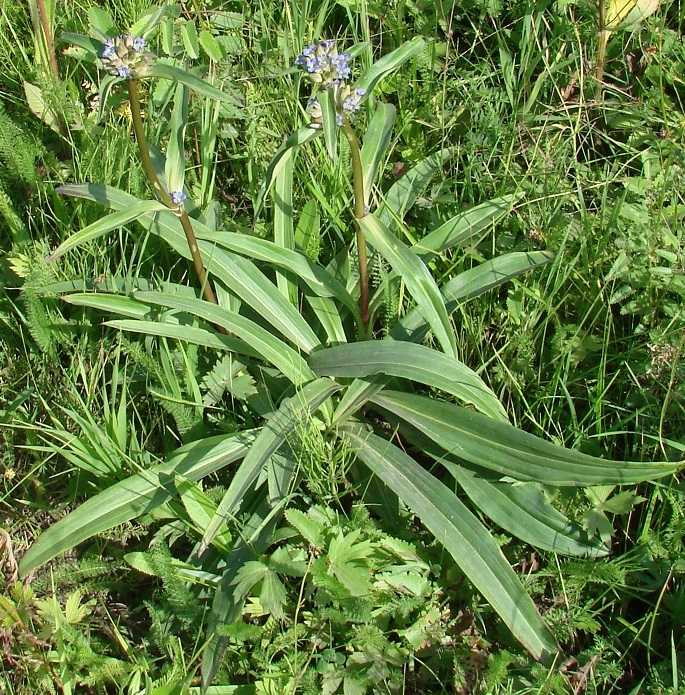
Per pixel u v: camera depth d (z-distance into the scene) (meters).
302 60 0.77
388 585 0.83
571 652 0.82
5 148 1.03
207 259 0.95
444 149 1.04
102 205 0.99
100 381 0.96
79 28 1.17
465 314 0.95
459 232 0.96
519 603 0.80
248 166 1.06
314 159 1.04
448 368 0.85
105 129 1.06
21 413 0.96
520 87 1.13
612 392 0.93
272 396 0.93
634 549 0.83
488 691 0.77
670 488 0.83
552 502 0.86
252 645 0.82
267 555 0.86
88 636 0.84
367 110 1.09
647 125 1.08
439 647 0.82
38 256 0.97
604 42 1.11
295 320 0.95
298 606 0.80
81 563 0.87
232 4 1.22
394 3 1.17
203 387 0.95
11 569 0.88
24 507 0.94
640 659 0.82
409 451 0.94
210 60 1.15
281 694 0.78
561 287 0.98
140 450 0.92
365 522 0.85
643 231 0.96
